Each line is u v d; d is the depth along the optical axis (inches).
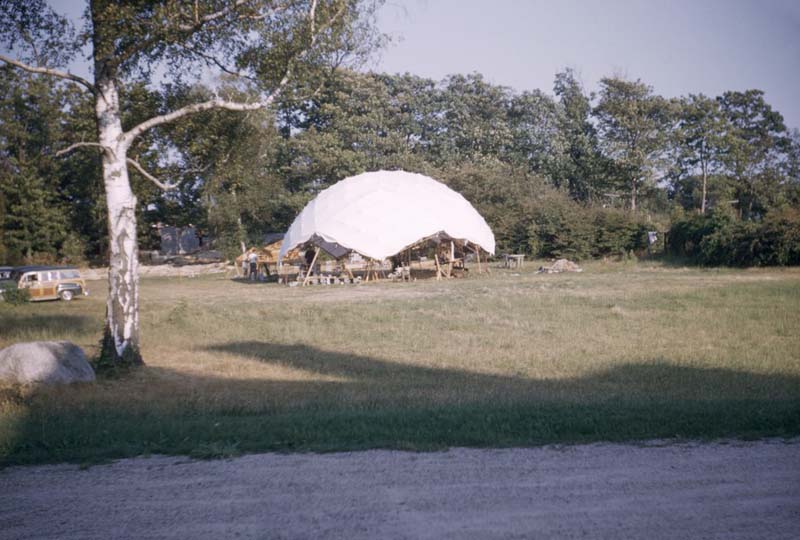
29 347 404.5
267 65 516.4
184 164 600.7
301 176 2126.0
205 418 313.6
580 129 2495.1
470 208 1472.7
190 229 2358.5
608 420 269.0
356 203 1341.0
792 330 603.8
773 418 261.0
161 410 338.6
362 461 223.5
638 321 679.7
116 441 259.1
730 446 231.9
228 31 502.6
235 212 1897.1
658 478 199.0
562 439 246.4
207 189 632.4
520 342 581.9
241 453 238.2
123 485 205.9
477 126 2390.5
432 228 1336.1
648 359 480.4
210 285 1425.9
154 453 241.9
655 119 2306.8
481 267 1665.8
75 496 197.0
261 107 517.3
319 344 609.9
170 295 1165.1
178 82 550.3
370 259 1309.1
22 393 378.0
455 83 2497.5
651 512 173.5
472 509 177.8
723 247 1385.3
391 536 162.6
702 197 2262.6
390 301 941.8
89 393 391.2
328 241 1314.0
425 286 1210.6
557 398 339.0
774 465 209.3
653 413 280.4
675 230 1632.6
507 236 1898.4
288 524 171.5
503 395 356.5
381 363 506.6
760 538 157.9
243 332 690.2
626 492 187.9
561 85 2625.5
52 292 1149.1
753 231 1328.7
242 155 627.2
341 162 2050.9
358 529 167.0
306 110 2329.0
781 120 2326.5
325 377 454.9
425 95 2422.5
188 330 706.8
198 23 474.6
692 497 183.2
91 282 1649.9
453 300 925.2
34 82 1713.8
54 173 1921.8
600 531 162.7
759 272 1253.1
